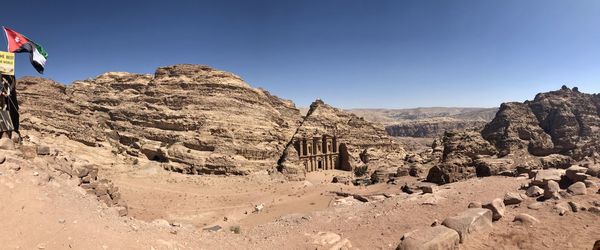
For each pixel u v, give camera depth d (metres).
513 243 17.02
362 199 50.31
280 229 28.70
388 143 154.38
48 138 83.88
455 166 70.56
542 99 126.12
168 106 114.69
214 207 65.50
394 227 23.61
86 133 94.81
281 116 140.38
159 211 59.97
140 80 129.38
